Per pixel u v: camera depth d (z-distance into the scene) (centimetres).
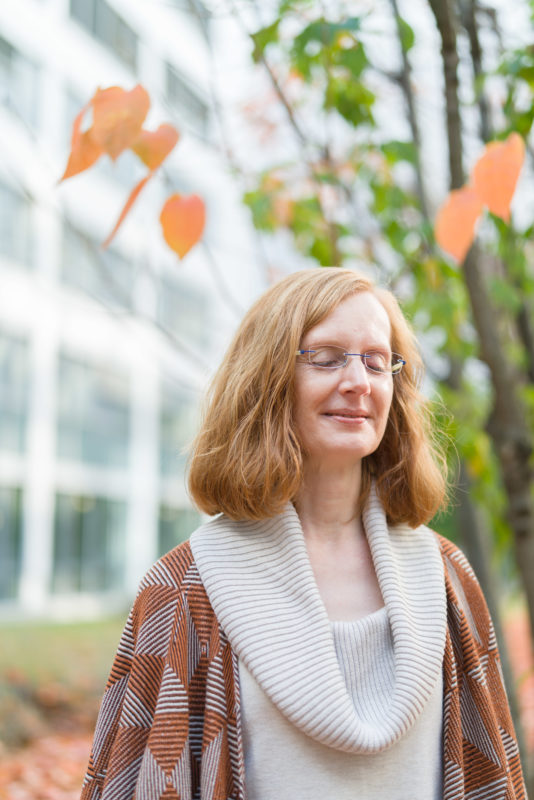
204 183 1416
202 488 149
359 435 144
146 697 141
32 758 519
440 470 170
